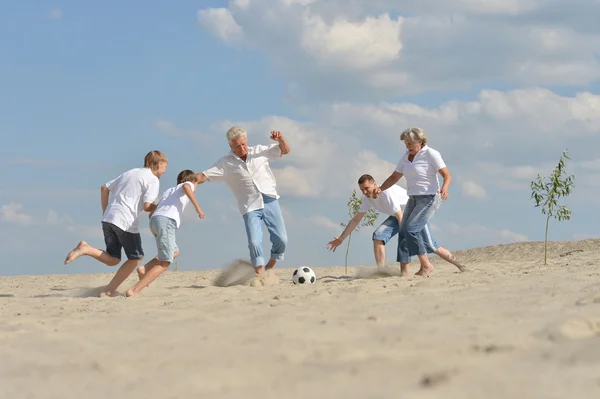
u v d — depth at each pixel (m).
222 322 4.93
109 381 3.29
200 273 14.40
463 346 3.52
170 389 3.05
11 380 3.49
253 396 2.81
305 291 7.19
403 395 2.60
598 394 2.45
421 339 3.78
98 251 8.27
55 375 3.52
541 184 12.11
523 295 5.62
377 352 3.54
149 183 8.31
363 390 2.75
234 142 9.02
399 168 9.29
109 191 8.49
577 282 6.45
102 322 5.32
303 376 3.10
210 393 2.92
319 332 4.20
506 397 2.50
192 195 8.38
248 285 8.85
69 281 12.59
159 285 10.26
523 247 18.17
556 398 2.44
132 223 8.28
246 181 9.07
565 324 3.75
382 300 5.81
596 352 3.04
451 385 2.70
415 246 9.06
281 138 9.11
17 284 11.93
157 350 3.98
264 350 3.76
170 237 8.25
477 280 7.41
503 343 3.52
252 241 9.03
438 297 5.84
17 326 5.34
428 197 8.95
